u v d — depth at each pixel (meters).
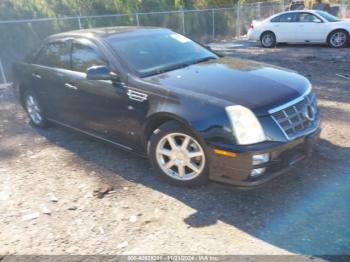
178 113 3.66
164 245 3.09
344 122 5.69
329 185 3.86
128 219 3.47
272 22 15.86
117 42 4.63
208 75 4.13
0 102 8.36
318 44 16.03
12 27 11.57
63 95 5.16
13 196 4.01
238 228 3.25
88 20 14.19
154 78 4.12
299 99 3.75
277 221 3.32
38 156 5.04
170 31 5.39
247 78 4.01
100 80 4.46
